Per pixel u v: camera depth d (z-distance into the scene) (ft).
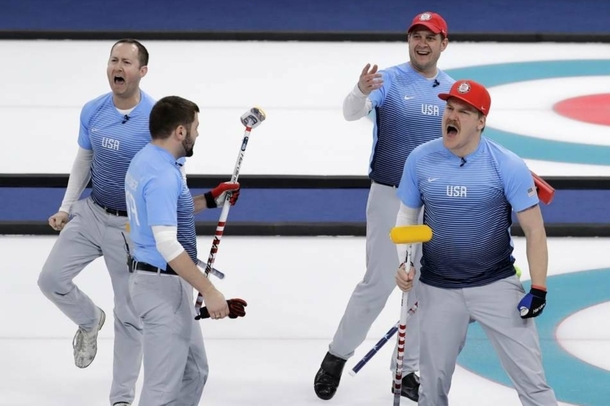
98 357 78.13
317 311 85.61
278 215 104.88
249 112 69.21
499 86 146.51
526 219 59.88
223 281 90.43
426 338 61.87
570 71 154.71
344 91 142.61
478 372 76.02
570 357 77.61
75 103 136.15
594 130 129.80
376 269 71.00
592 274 92.68
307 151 121.29
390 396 73.41
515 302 60.39
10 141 122.83
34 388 73.41
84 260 70.03
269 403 71.67
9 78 145.79
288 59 156.87
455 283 61.00
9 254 95.76
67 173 114.01
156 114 59.41
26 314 84.43
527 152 121.80
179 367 60.29
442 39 70.23
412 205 62.49
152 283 60.18
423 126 70.03
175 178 58.90
